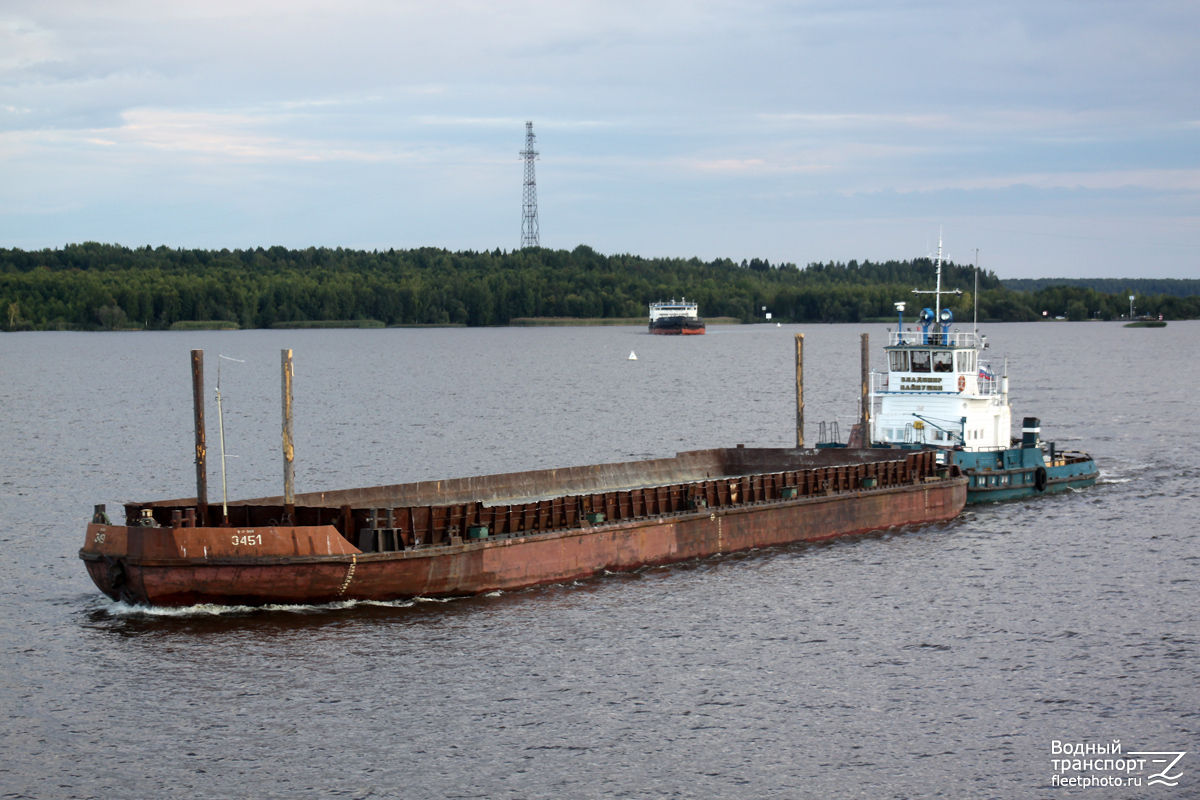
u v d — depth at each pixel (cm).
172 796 3603
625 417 13975
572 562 5788
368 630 4981
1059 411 14862
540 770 3784
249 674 4503
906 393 8525
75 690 4347
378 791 3647
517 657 4719
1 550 6400
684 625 5156
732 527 6500
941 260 8694
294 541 5028
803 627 5150
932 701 4322
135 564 5000
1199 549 6569
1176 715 4175
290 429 5544
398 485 6569
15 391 18175
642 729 4081
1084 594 5650
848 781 3722
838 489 7150
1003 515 7706
